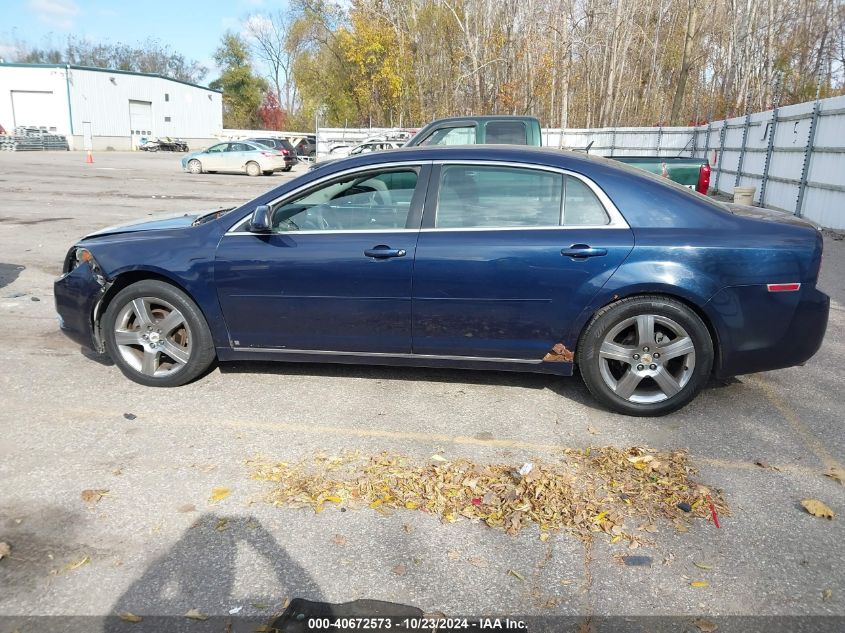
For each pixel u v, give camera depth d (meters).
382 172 4.27
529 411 4.24
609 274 3.91
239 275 4.28
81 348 5.42
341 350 4.38
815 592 2.57
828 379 4.82
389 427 3.99
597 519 3.04
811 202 13.30
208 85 79.06
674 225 3.97
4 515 3.03
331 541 2.88
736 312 3.88
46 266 8.57
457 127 9.39
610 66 36.47
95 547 2.82
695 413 4.22
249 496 3.22
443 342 4.21
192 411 4.19
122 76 55.59
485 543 2.87
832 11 30.62
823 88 31.12
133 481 3.34
